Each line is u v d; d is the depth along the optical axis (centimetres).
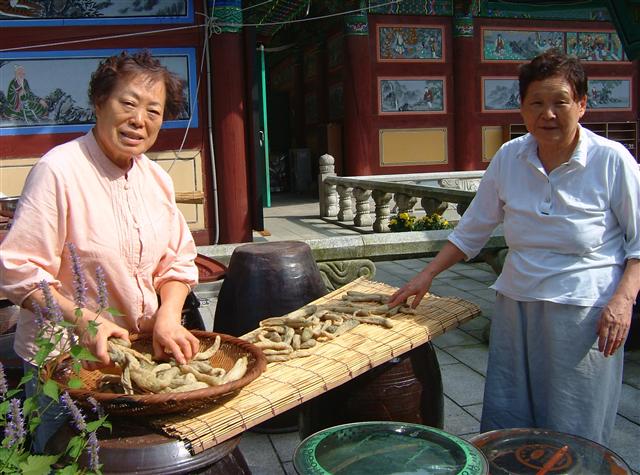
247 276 349
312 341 245
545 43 1588
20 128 786
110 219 211
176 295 228
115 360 196
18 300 199
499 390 270
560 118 233
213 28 802
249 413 192
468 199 743
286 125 2039
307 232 1172
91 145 211
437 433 201
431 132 1542
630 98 1672
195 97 818
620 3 549
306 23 1719
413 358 281
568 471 188
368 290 316
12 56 773
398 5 1481
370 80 1495
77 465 176
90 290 212
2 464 162
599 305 242
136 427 194
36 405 176
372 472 180
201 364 207
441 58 1528
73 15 781
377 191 1134
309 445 194
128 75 203
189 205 840
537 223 250
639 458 315
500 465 193
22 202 201
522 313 261
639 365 443
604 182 240
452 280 765
